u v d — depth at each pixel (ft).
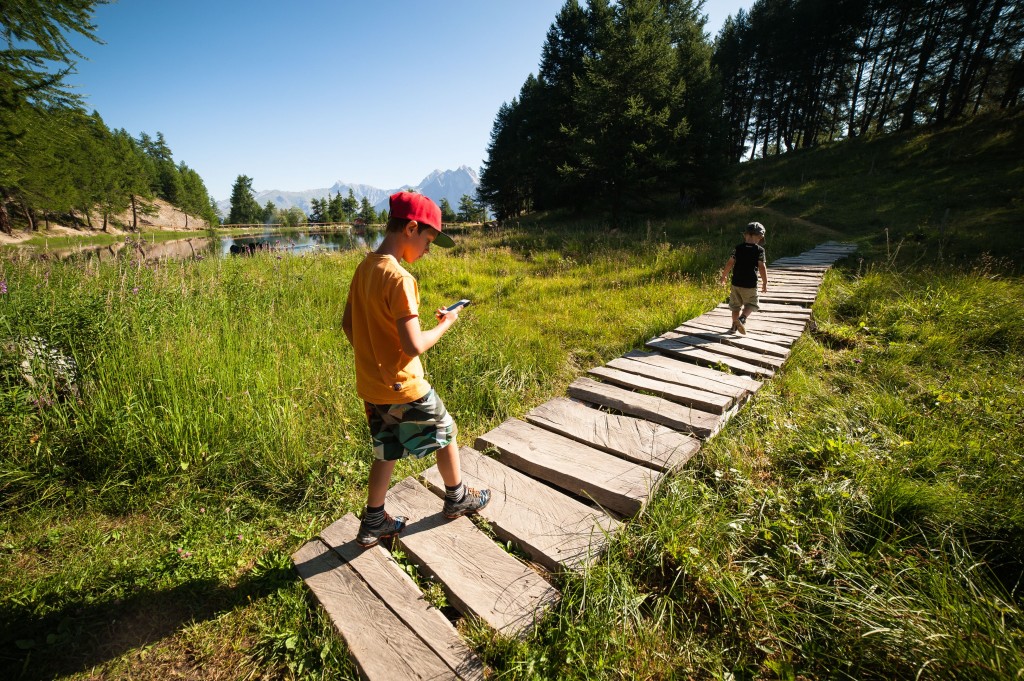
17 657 6.15
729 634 6.40
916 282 25.54
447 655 5.94
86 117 25.76
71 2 21.40
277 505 9.55
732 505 8.82
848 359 16.52
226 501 9.50
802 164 106.83
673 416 11.71
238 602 7.12
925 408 12.34
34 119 23.93
